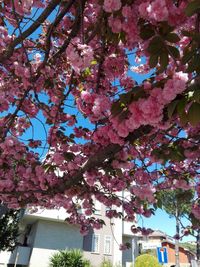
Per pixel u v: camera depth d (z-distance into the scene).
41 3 4.00
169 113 2.20
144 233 7.81
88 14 3.97
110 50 4.16
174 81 2.21
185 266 35.56
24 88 4.73
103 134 3.58
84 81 4.44
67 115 4.93
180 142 3.63
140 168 5.04
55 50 4.90
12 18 4.32
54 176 4.75
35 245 21.72
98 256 24.03
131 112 2.51
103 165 4.16
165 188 5.26
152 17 2.52
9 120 4.76
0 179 5.05
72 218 7.39
